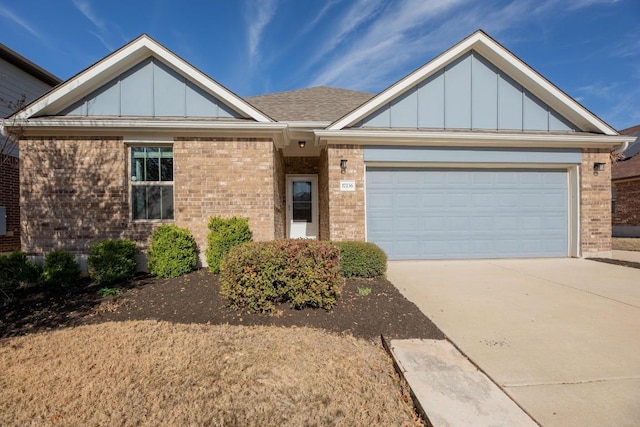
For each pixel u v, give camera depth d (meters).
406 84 7.68
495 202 8.16
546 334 3.63
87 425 2.19
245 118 7.29
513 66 7.83
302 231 10.45
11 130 6.59
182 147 7.07
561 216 8.32
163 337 3.53
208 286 5.40
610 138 7.80
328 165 7.61
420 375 2.75
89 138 6.91
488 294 5.16
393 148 7.72
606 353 3.17
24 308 4.64
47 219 6.86
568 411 2.30
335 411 2.32
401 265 7.45
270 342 3.40
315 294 4.22
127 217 6.96
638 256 8.67
